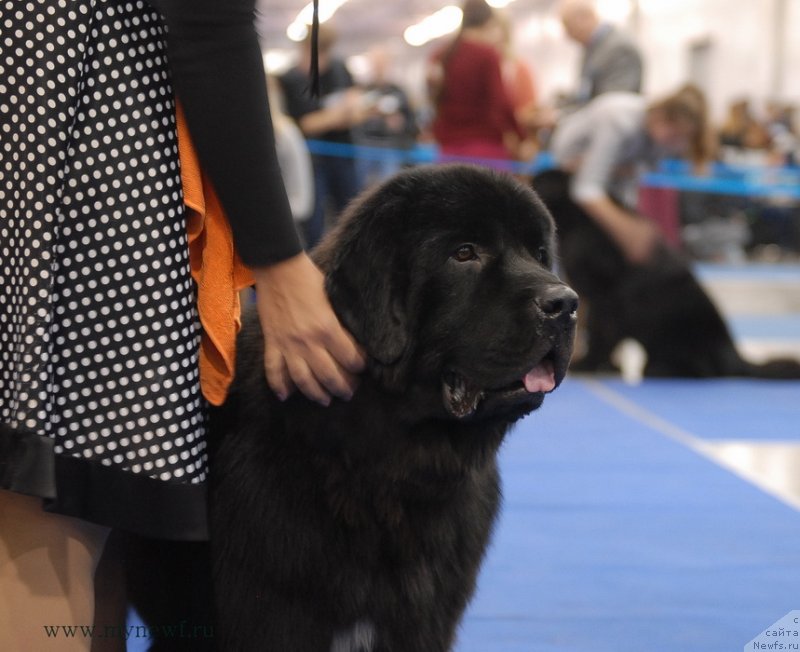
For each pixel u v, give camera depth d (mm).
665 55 29562
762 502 5621
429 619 2697
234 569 2559
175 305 2322
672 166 16406
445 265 2668
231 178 2291
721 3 25734
